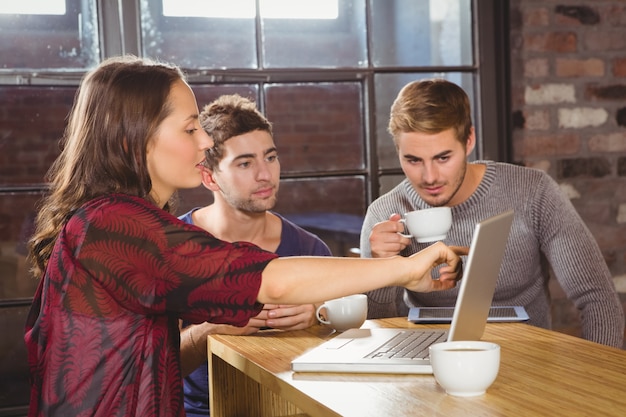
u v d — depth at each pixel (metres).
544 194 2.01
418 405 1.13
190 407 1.98
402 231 1.87
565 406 1.10
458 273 1.48
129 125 1.32
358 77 2.86
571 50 3.04
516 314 1.76
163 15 2.68
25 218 2.58
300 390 1.23
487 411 1.09
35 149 2.58
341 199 2.87
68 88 2.60
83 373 1.25
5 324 2.56
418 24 2.90
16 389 2.58
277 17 2.79
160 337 1.29
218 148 2.02
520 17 2.98
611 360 1.36
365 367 1.32
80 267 1.25
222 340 1.63
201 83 2.71
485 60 2.95
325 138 2.85
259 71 2.77
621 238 3.09
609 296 1.92
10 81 2.54
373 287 1.31
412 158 1.90
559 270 1.98
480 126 2.95
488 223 1.28
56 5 2.58
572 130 3.05
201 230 1.29
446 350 1.23
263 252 1.29
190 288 1.25
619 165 3.09
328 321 1.68
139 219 1.26
